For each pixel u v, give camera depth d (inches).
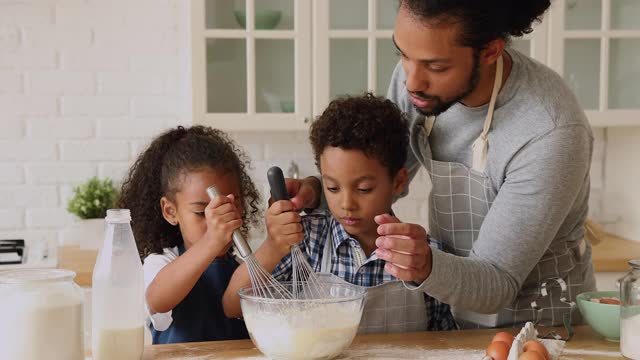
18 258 107.1
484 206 64.1
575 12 114.6
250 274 56.9
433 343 58.0
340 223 67.0
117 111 121.6
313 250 68.5
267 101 113.3
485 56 56.6
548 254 65.1
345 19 113.2
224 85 112.4
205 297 67.6
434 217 69.4
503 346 51.4
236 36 111.5
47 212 120.9
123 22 120.8
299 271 62.6
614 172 128.3
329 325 52.1
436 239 70.2
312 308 52.4
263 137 123.9
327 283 58.4
